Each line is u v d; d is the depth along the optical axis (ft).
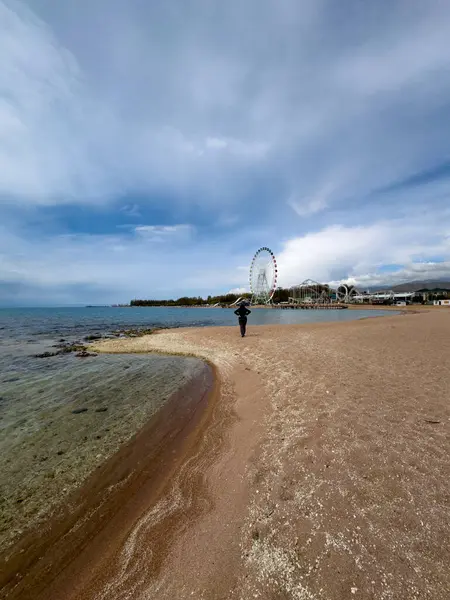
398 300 506.07
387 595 6.38
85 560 9.12
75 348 52.16
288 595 6.73
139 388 27.89
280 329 73.72
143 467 14.43
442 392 19.26
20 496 12.40
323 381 23.45
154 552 8.98
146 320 157.17
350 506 9.32
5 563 9.21
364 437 13.71
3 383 29.89
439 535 7.85
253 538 8.70
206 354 44.04
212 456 14.64
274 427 16.22
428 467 11.08
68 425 19.58
